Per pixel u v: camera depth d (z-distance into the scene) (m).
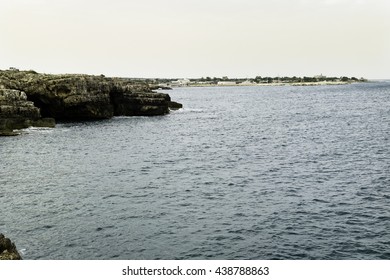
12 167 38.53
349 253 20.44
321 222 24.33
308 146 50.53
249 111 107.19
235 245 21.36
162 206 27.23
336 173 35.88
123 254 20.34
